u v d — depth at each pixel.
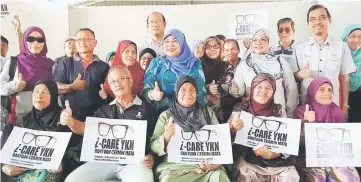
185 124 1.27
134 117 1.29
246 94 1.30
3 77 1.31
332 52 1.28
